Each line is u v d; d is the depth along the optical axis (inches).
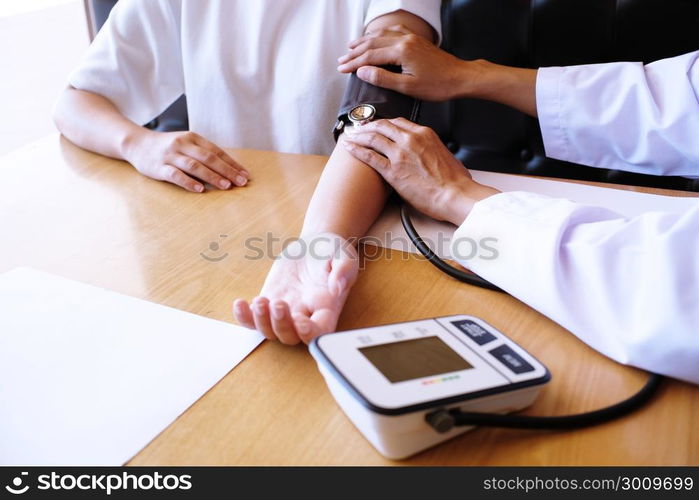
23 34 139.1
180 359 17.3
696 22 37.8
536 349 17.4
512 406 14.4
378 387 13.4
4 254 23.5
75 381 16.5
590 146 32.3
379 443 13.5
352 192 24.9
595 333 17.0
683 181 39.9
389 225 25.5
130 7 38.3
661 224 16.9
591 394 15.5
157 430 14.7
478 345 15.4
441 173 24.8
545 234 18.6
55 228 25.6
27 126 95.7
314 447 14.2
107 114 34.6
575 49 41.3
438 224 25.2
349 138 27.4
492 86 32.6
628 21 39.3
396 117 29.6
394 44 31.9
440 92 32.1
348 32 38.7
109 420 15.1
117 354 17.5
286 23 39.8
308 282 19.7
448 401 13.2
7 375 16.7
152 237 24.7
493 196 21.9
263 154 33.2
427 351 15.1
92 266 22.5
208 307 19.8
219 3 38.8
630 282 16.6
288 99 40.2
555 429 14.3
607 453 13.7
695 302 15.2
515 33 42.3
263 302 17.2
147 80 39.9
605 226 18.3
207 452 14.1
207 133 42.3
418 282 21.1
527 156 45.6
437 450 14.0
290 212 26.5
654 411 14.9
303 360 17.2
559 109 31.9
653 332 15.4
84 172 31.7
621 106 30.4
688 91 28.4
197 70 40.3
